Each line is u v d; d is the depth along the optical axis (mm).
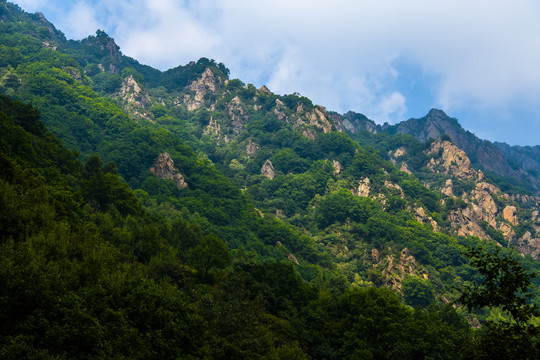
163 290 66062
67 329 48656
